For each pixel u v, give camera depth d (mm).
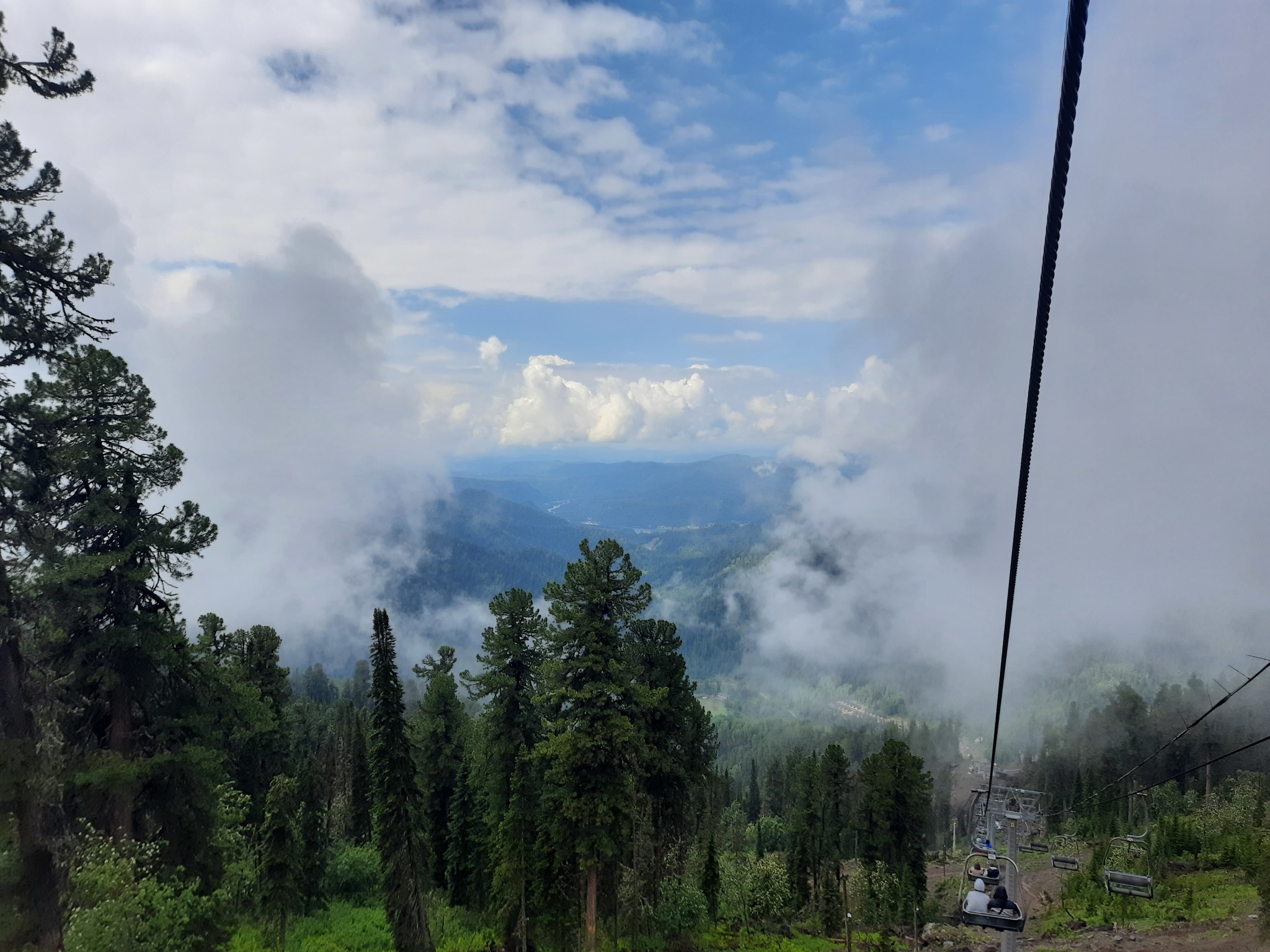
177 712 29812
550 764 37844
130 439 27141
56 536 21047
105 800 27297
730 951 50688
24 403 20016
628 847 39125
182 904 26391
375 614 35594
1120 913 53344
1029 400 7434
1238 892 54188
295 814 40781
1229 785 104562
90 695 27328
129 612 27719
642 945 47000
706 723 50125
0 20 17469
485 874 48750
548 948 44312
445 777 54906
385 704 35906
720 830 84250
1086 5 4512
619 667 35281
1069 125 4945
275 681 52656
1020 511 9492
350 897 53062
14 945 18781
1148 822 74375
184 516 29188
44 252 19562
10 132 18438
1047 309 6359
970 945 53562
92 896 22344
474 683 40438
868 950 54688
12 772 18328
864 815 67750
